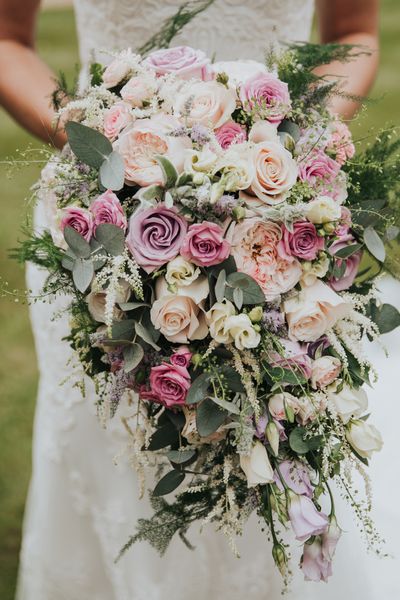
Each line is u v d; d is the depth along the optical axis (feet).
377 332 5.38
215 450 5.41
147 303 5.17
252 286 4.94
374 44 7.68
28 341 14.39
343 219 5.31
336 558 6.93
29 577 8.18
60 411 7.47
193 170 4.95
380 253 5.51
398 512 7.82
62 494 7.71
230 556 7.11
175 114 5.23
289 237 5.07
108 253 5.02
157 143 5.12
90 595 7.91
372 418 8.77
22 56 7.55
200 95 5.24
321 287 5.21
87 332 5.42
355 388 5.41
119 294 5.10
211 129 5.20
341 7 7.70
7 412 12.57
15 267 16.35
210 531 7.06
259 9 7.11
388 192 5.79
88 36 7.38
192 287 4.98
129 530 7.40
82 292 5.12
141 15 7.02
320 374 5.16
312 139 5.34
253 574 7.13
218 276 4.96
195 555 7.19
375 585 7.37
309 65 6.05
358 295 5.59
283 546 5.38
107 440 7.29
